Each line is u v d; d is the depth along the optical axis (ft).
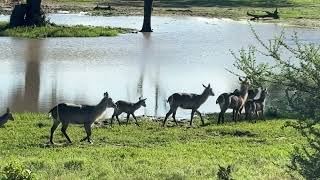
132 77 121.90
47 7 258.98
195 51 158.71
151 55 151.23
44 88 109.19
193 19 235.20
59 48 158.51
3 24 193.88
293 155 40.70
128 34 192.54
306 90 38.60
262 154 66.44
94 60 141.28
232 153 67.10
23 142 71.41
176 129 81.71
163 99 103.81
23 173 47.55
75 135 76.23
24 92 105.50
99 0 290.97
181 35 191.72
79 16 236.22
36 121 83.25
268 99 97.55
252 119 89.71
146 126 83.46
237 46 166.61
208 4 278.67
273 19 231.91
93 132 78.02
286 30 199.62
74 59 141.90
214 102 103.81
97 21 222.07
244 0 290.56
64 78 118.93
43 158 62.69
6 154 65.36
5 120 78.84
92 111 72.38
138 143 72.74
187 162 62.03
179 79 121.08
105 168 57.67
